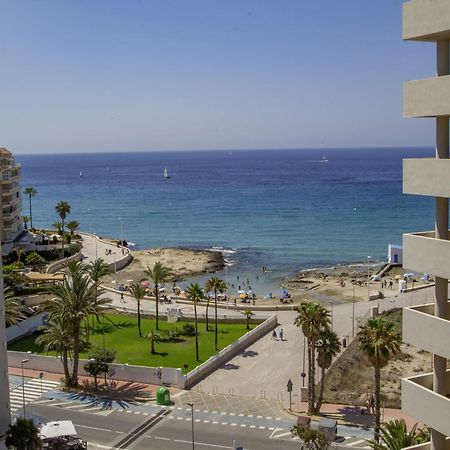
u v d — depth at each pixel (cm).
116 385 7188
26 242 14638
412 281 12988
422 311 3127
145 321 9950
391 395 6925
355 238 19450
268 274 15025
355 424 6116
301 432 5184
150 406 6569
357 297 11994
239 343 8575
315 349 6762
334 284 13425
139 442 5722
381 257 16712
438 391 2962
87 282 7462
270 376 7550
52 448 5512
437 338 2873
